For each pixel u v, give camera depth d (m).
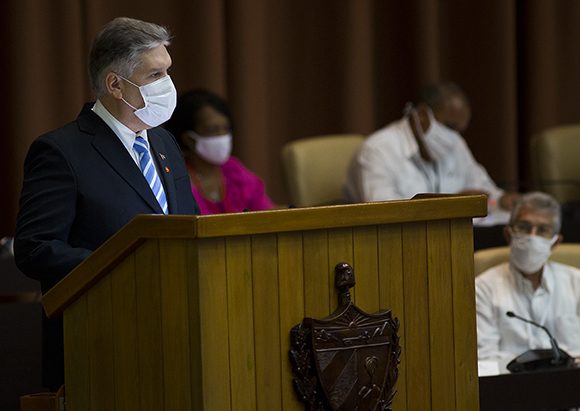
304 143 14.75
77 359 6.03
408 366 5.88
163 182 6.94
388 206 5.73
